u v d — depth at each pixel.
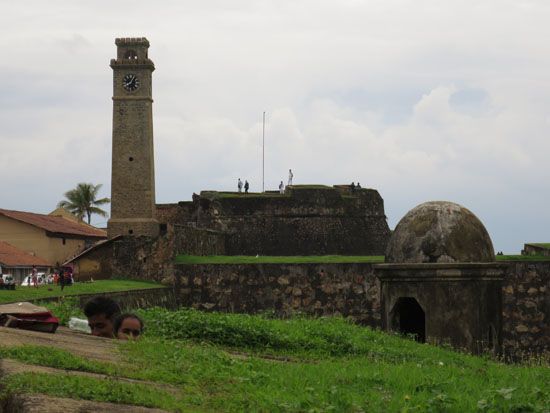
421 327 19.77
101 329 15.16
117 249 49.72
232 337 19.72
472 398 11.05
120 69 62.16
